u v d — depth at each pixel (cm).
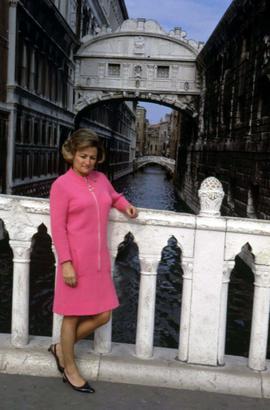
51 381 345
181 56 3550
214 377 347
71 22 3319
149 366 354
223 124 2662
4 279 1320
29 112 2277
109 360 358
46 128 2692
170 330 1045
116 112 6044
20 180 2159
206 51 3117
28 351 363
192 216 346
